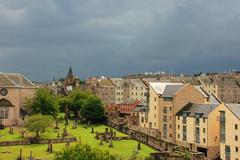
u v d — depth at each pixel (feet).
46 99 606.14
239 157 428.56
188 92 533.96
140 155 423.64
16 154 416.05
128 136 515.50
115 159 314.96
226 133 447.83
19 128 557.33
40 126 492.13
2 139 480.64
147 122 586.04
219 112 464.65
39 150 436.35
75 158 282.36
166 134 539.70
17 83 623.36
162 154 407.85
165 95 544.21
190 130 501.97
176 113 528.22
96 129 581.53
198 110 498.69
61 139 483.10
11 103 583.58
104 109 649.61
